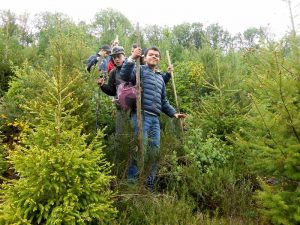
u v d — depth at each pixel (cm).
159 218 377
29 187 340
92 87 538
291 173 357
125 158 431
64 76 472
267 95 401
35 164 340
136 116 469
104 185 388
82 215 333
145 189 417
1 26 1211
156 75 499
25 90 588
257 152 393
